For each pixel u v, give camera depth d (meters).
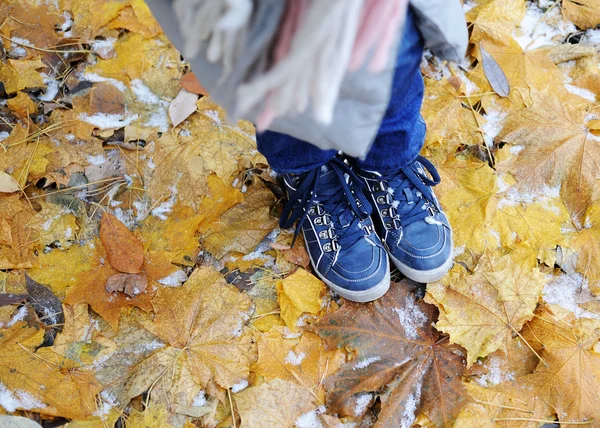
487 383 1.11
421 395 1.09
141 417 1.07
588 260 1.23
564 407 1.06
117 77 1.41
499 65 1.42
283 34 0.54
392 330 1.15
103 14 1.45
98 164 1.32
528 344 1.12
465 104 1.40
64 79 1.41
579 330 1.13
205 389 1.09
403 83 0.81
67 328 1.14
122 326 1.16
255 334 1.13
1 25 1.44
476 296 1.14
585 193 1.28
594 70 1.44
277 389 1.08
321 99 0.52
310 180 1.14
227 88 0.65
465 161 1.32
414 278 1.18
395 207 1.18
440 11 0.73
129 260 1.19
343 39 0.50
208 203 1.27
